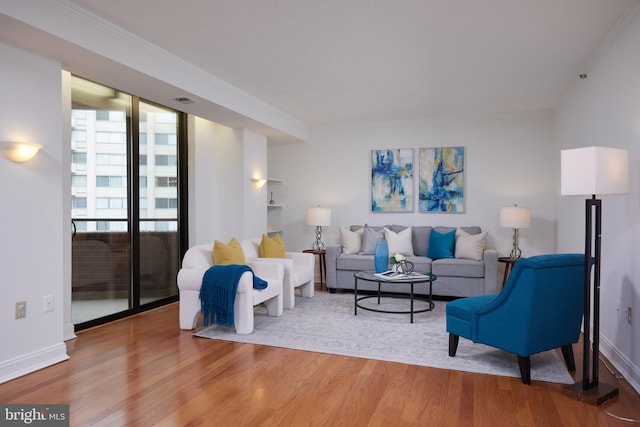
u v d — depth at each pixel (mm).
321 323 4262
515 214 5484
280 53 3754
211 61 3963
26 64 2955
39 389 2680
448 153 6352
